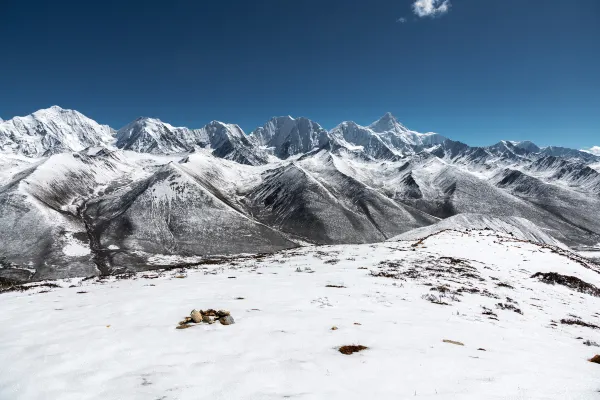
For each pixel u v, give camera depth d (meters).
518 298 23.22
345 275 25.05
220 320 12.54
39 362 8.81
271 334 11.09
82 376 7.93
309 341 10.45
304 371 8.16
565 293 29.56
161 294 18.30
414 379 7.72
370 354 9.37
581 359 10.73
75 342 10.33
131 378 7.79
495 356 9.76
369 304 16.03
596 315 23.11
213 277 25.77
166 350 9.65
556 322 18.11
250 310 14.38
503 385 7.40
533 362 9.52
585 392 7.07
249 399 6.73
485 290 23.39
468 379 7.74
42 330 11.91
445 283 23.69
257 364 8.57
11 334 11.54
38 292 23.64
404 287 20.92
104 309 15.03
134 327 11.94
